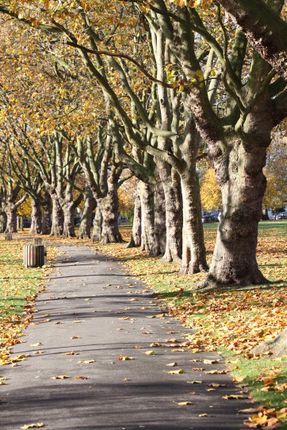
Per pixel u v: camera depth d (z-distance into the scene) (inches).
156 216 1482.5
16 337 570.6
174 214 1306.6
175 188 1305.4
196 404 343.0
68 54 1171.3
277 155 3582.7
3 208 3533.5
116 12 944.3
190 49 774.5
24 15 843.4
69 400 358.3
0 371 442.9
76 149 2161.7
